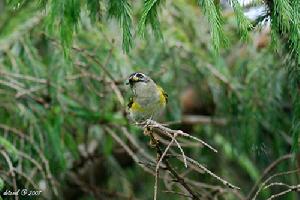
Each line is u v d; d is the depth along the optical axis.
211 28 5.39
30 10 11.08
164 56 11.04
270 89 10.14
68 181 11.84
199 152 12.30
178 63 11.07
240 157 11.69
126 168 13.19
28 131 10.09
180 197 11.15
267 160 10.92
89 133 12.02
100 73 10.62
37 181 9.60
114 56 10.62
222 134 12.04
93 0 6.25
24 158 9.20
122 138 11.91
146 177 13.06
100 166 12.90
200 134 12.60
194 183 9.72
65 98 10.45
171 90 11.15
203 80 11.44
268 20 6.46
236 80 11.07
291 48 6.55
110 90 10.60
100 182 13.10
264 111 10.60
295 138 7.27
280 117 10.48
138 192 12.92
